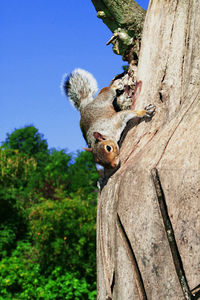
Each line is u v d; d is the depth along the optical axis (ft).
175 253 9.19
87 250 40.09
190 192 9.06
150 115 12.34
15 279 37.78
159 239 9.48
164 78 12.62
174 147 10.06
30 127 125.39
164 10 13.57
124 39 17.28
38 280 38.11
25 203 59.62
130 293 10.05
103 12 17.66
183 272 9.02
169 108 11.88
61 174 72.43
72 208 43.11
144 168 10.21
